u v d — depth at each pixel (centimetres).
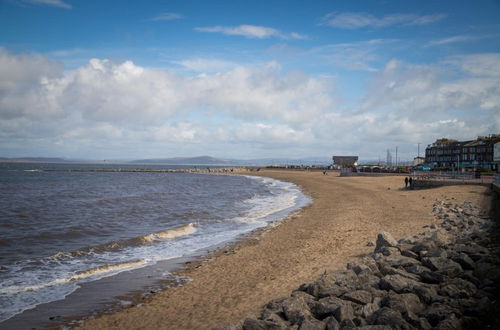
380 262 1063
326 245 1617
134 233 2070
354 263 1066
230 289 1127
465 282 860
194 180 9056
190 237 1980
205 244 1811
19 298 1088
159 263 1467
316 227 2119
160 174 14275
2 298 1087
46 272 1339
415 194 3634
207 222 2466
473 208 2319
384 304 776
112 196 4194
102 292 1140
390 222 2088
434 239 1272
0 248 1667
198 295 1095
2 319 945
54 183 7019
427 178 4912
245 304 983
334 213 2661
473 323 666
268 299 999
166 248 1728
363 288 866
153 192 4897
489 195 3062
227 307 978
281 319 757
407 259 1075
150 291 1146
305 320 715
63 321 936
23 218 2502
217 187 6234
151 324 905
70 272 1342
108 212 2853
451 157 9938
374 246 1493
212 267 1393
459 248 1159
